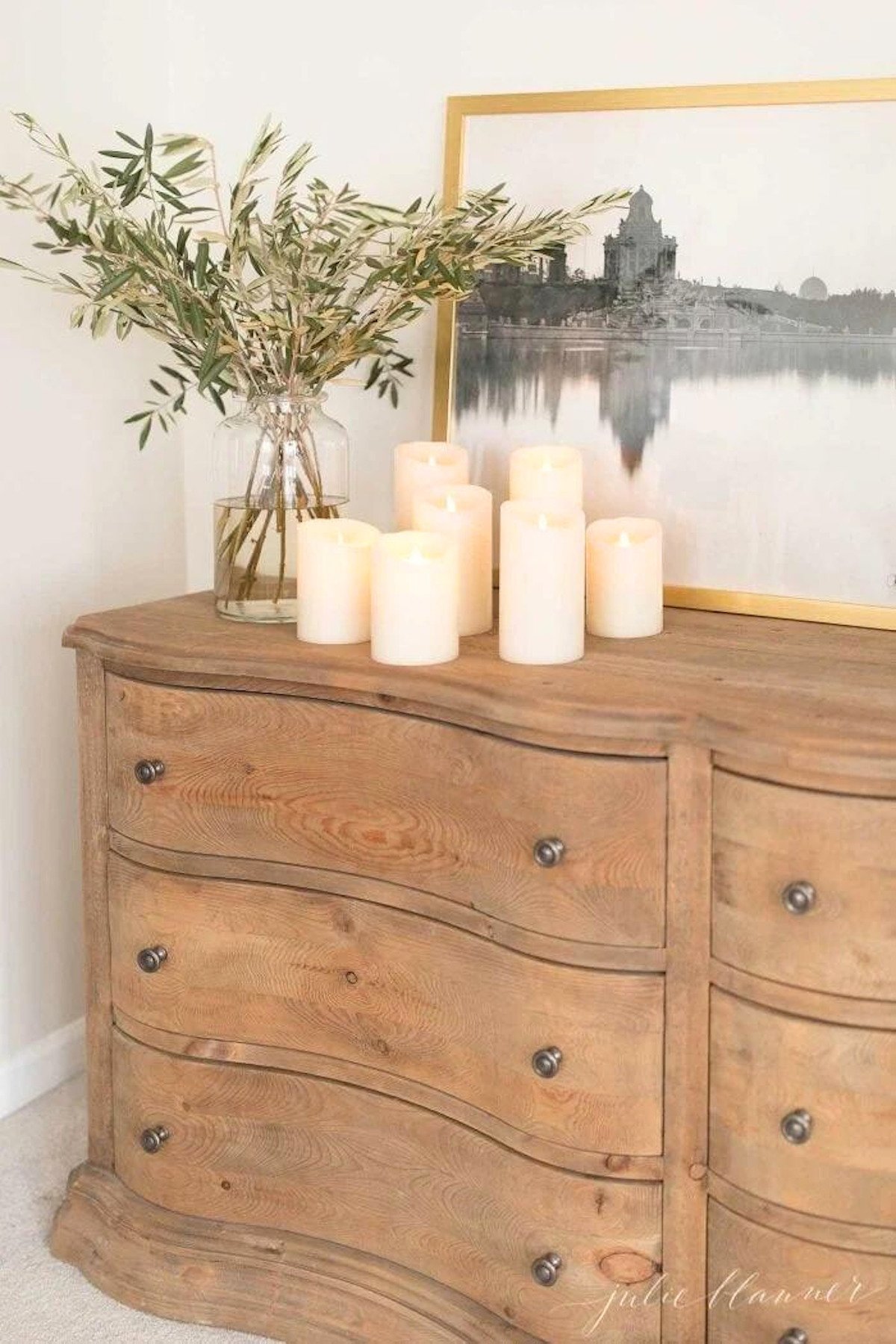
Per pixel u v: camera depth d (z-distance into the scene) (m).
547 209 1.91
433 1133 1.65
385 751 1.59
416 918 1.61
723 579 1.86
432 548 1.61
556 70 1.92
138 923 1.80
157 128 2.23
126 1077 1.85
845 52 1.75
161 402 2.34
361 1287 1.72
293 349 1.70
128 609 1.87
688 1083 1.48
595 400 1.90
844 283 1.74
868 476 1.76
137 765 1.75
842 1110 1.39
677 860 1.44
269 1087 1.76
